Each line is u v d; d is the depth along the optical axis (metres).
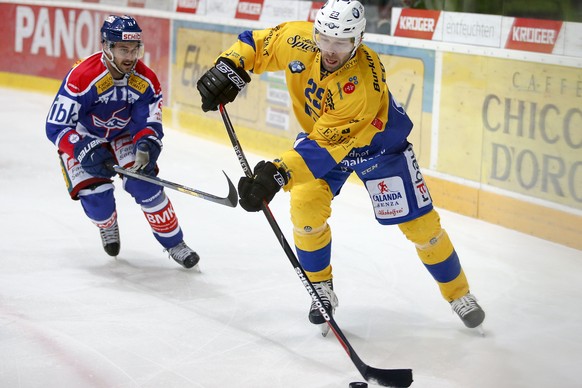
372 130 5.41
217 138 12.40
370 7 10.06
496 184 8.85
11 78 15.91
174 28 12.85
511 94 8.57
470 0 8.87
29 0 15.29
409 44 9.63
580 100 7.91
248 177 5.23
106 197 6.99
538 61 8.27
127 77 6.74
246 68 5.89
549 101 8.20
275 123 11.40
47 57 15.29
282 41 5.67
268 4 11.21
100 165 6.58
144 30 13.42
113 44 6.44
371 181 5.88
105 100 6.73
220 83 5.79
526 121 8.45
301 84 5.55
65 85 6.64
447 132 9.31
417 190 5.85
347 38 5.03
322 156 5.22
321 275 5.95
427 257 5.98
